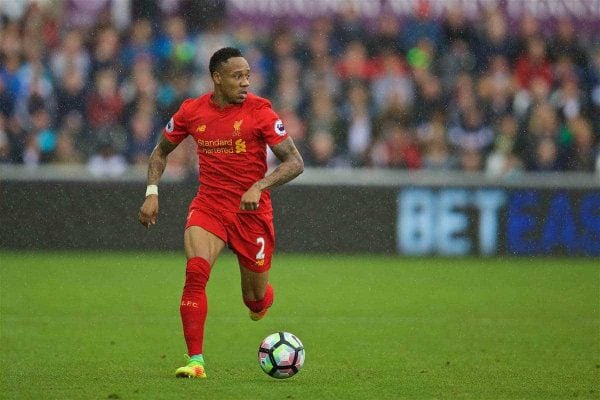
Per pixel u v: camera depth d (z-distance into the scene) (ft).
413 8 248.52
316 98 234.17
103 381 89.20
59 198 211.00
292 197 214.07
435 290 169.58
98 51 234.17
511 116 236.84
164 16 241.35
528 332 127.65
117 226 212.02
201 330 90.27
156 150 96.48
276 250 214.69
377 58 243.60
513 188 216.54
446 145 233.35
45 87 229.25
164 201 212.02
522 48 247.91
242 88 91.71
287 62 240.32
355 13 247.09
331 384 88.99
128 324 131.03
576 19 253.03
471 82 241.76
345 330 128.67
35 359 103.24
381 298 159.94
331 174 216.54
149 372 94.99
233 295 162.30
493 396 84.38
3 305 147.23
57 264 195.00
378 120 233.76
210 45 240.12
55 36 236.63
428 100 236.63
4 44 232.32
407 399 82.48
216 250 92.27
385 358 106.63
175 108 231.50
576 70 247.29
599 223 217.15
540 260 214.07
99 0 242.78
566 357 108.06
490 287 174.09
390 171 222.89
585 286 176.35
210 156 93.66
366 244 215.51
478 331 128.36
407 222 215.92
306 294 163.32
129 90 230.48
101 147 226.17
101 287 167.22
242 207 88.17
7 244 211.61
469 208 216.54
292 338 90.07
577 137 234.79
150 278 178.29
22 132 225.15
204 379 90.12
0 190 210.38
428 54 245.45
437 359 106.11
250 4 244.83
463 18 248.93
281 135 91.86
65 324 130.21
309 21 245.86
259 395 82.23
